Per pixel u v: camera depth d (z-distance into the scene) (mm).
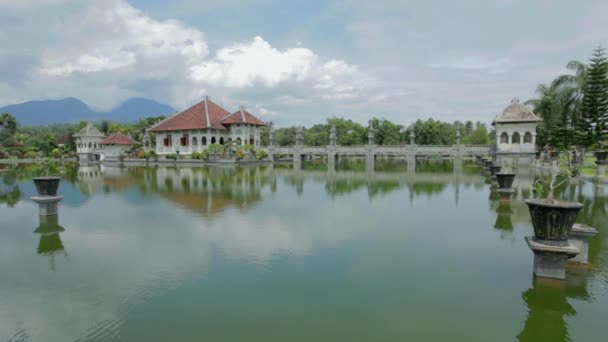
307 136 80812
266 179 27359
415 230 11148
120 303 6457
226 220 12555
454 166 43000
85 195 18984
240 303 6375
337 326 5652
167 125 56875
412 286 7027
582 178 25094
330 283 7176
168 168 42062
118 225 11977
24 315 6113
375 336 5391
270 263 8258
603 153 23438
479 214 13625
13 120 77312
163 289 6965
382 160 61719
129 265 8250
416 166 43531
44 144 76375
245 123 55750
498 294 6691
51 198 13203
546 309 6145
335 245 9570
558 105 35594
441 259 8508
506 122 39875
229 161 46531
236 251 9109
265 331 5527
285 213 13766
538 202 7309
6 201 17953
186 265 8180
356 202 16359
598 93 29609
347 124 81062
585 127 30469
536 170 33500
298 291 6828
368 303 6359
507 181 16141
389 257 8641
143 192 19984
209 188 21641
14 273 7883
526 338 5355
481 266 8055
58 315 6094
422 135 74750
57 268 8141
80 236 10727
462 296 6617
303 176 29906
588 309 6145
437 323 5727
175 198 17578
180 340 5320
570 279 7266
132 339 5375
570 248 6980
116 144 63281
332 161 50812
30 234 11055
